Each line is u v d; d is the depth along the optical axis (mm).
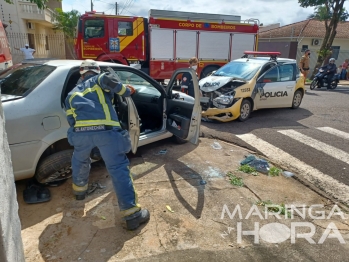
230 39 13383
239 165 4492
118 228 2898
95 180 3822
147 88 5086
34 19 19484
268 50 22859
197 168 4309
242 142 5703
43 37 22781
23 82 3484
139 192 3564
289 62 8547
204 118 7379
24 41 17188
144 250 2607
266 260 2553
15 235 1657
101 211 3166
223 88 7238
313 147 5523
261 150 5301
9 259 1474
